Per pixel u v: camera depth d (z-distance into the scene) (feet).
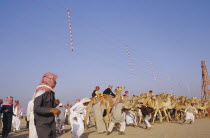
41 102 13.53
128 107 46.73
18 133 49.14
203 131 37.35
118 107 38.52
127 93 53.42
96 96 43.14
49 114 13.99
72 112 30.63
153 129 43.21
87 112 40.63
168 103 60.03
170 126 47.57
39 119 13.60
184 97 70.90
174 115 68.64
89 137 37.01
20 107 56.44
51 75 14.44
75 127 29.91
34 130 14.15
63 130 45.88
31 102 14.92
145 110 44.42
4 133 37.81
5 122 37.88
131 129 45.39
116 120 38.09
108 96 42.29
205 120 62.23
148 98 56.59
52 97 14.30
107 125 42.70
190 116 52.29
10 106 38.42
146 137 33.27
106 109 42.57
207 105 81.25
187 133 35.68
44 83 14.24
